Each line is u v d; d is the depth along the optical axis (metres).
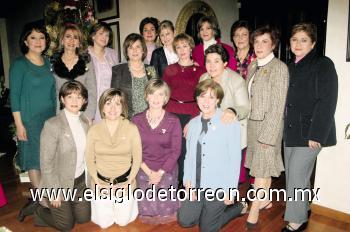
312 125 2.12
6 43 6.88
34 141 2.66
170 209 2.57
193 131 2.26
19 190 3.31
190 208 2.38
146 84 2.51
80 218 2.54
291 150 2.33
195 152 2.25
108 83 2.99
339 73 2.44
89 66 2.79
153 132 2.45
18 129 2.60
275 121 2.19
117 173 2.40
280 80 2.18
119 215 2.48
